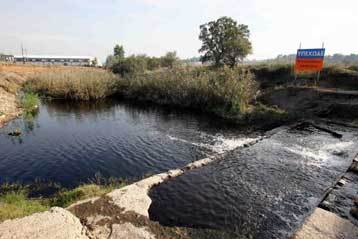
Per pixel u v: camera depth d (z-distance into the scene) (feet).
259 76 85.20
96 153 35.60
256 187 24.49
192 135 44.45
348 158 31.14
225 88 61.11
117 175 28.68
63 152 35.83
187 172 27.48
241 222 18.99
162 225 17.67
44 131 46.96
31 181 27.04
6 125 50.08
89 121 55.83
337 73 67.46
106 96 90.58
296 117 50.26
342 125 45.16
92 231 15.11
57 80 88.58
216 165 29.71
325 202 18.61
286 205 21.45
